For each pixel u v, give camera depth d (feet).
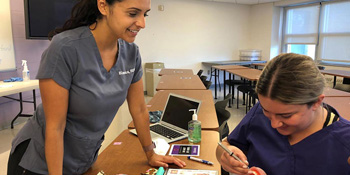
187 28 23.80
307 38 23.47
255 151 3.24
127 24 2.79
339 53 21.03
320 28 22.27
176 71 18.08
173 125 5.44
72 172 3.55
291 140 2.97
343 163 2.58
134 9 2.73
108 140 7.30
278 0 23.84
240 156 3.20
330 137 2.70
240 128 3.59
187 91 10.24
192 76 15.07
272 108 2.46
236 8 26.03
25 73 11.78
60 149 3.00
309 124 2.68
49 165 2.96
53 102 2.86
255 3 25.68
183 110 5.37
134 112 3.94
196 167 3.81
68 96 3.02
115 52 3.33
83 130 3.39
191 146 4.55
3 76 12.44
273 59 2.67
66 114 3.04
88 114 3.25
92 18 3.05
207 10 24.47
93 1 2.94
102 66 3.20
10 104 13.07
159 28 22.52
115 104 3.52
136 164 3.93
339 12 20.65
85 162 3.63
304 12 23.49
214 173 3.60
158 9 22.15
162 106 7.55
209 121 6.01
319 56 22.71
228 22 25.85
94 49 3.08
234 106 17.37
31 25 12.50
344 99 8.43
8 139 11.30
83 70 3.00
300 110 2.40
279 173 2.94
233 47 26.71
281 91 2.33
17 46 13.05
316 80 2.36
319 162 2.71
